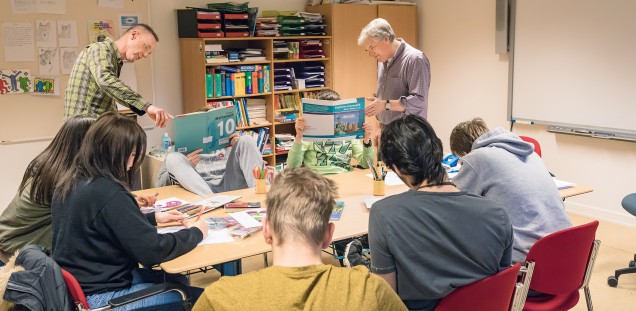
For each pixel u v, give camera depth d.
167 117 3.34
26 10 4.56
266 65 5.55
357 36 5.90
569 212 5.24
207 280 3.75
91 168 2.09
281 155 5.88
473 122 2.63
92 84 3.49
